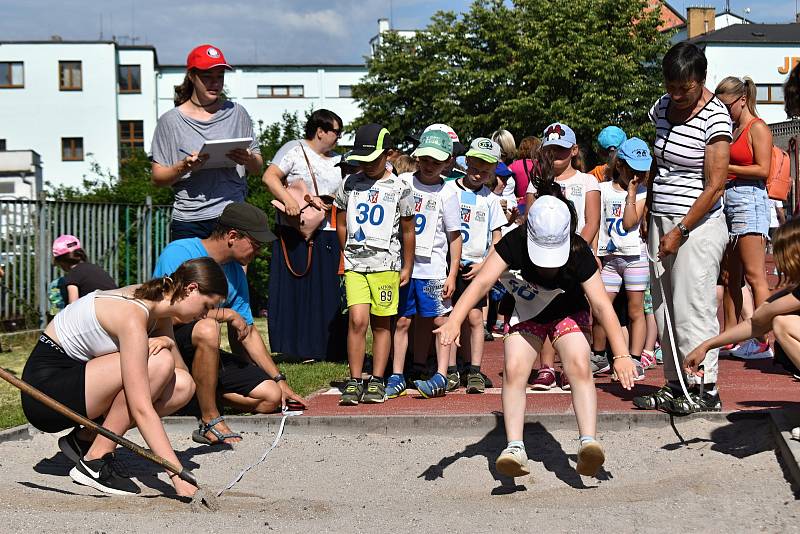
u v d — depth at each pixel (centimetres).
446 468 534
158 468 554
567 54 3903
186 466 555
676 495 453
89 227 1422
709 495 446
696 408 580
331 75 6019
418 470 533
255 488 508
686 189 584
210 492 462
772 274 1630
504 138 948
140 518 433
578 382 477
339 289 917
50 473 538
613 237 776
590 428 471
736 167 723
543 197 474
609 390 710
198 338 587
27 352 1175
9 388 855
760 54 5097
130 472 545
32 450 590
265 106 6012
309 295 916
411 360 854
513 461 462
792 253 482
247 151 725
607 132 813
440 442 587
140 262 1498
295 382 795
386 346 704
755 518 404
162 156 745
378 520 430
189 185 742
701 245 575
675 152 583
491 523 417
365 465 546
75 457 503
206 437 599
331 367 891
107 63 5344
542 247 460
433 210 721
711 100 576
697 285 577
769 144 719
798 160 1307
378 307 693
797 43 5088
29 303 1329
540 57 3903
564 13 3984
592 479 500
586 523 411
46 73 5331
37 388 502
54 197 2039
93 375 496
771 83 5103
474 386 731
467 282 779
